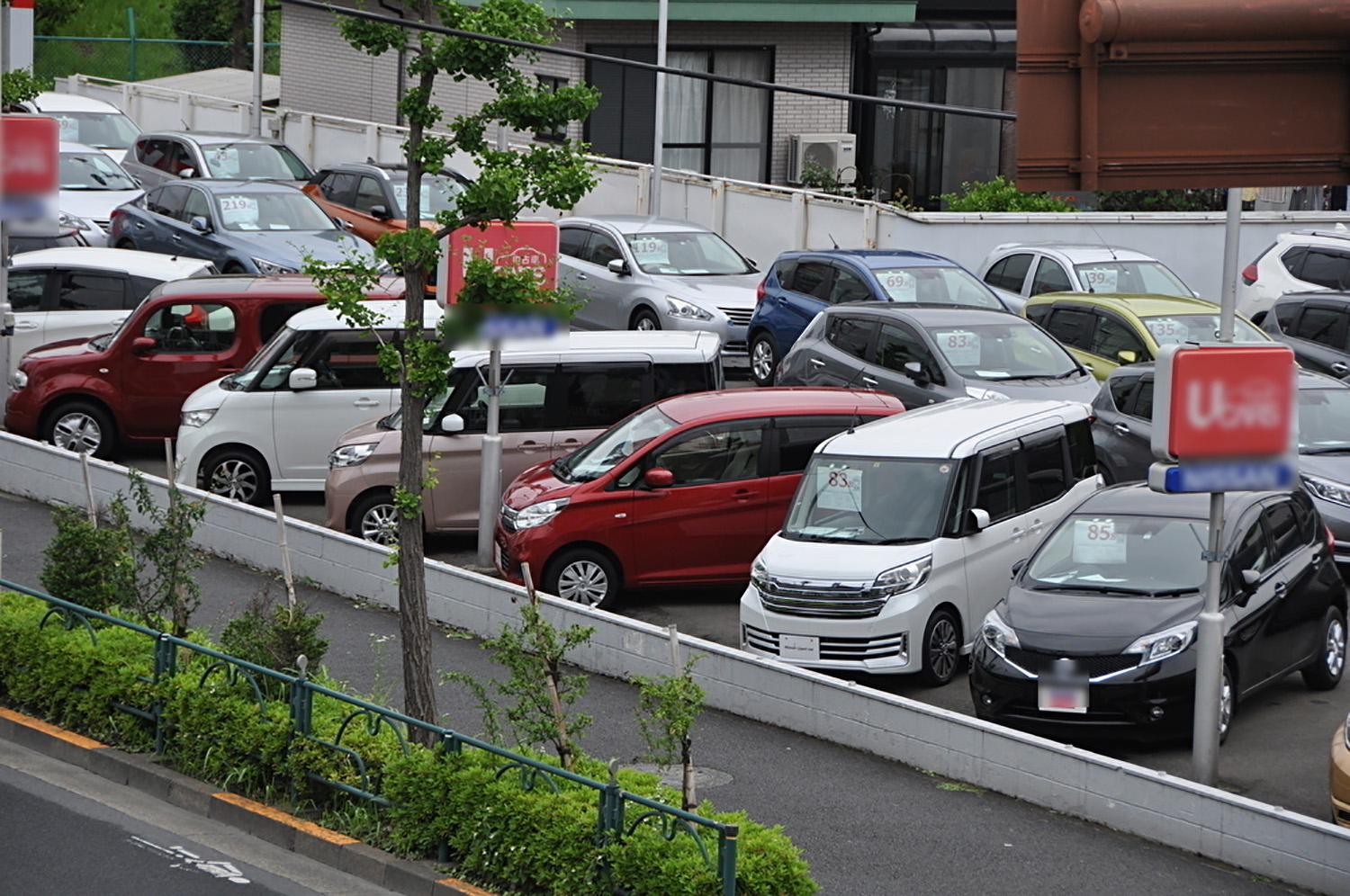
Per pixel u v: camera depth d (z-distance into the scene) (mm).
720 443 24234
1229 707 18906
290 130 56000
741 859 13156
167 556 18531
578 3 51156
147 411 29984
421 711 16078
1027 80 13352
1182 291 36062
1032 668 18719
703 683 20531
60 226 39031
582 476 24172
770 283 36156
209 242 38594
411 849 14742
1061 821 16891
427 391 15898
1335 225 44469
